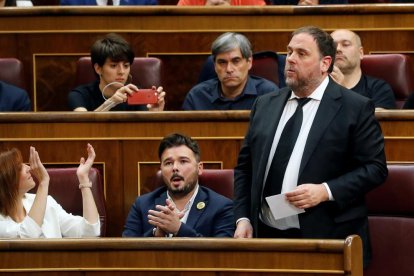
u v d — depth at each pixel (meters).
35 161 5.92
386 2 9.49
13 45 8.23
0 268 4.88
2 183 5.87
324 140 5.12
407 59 7.74
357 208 5.15
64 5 9.08
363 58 7.76
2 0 8.54
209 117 6.59
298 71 5.17
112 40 7.46
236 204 5.38
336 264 4.64
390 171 5.78
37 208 5.86
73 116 6.62
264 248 4.71
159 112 6.62
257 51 8.18
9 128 6.64
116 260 4.84
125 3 9.09
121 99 7.10
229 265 4.76
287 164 5.16
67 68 8.23
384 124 6.50
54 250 4.85
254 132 5.32
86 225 6.02
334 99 5.20
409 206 5.74
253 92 7.30
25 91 7.64
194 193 6.07
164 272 4.81
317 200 4.97
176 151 6.02
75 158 6.65
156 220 5.58
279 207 5.03
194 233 5.59
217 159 6.62
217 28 8.18
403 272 5.66
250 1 8.91
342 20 8.16
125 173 6.65
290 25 8.16
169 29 8.20
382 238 5.71
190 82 8.22
